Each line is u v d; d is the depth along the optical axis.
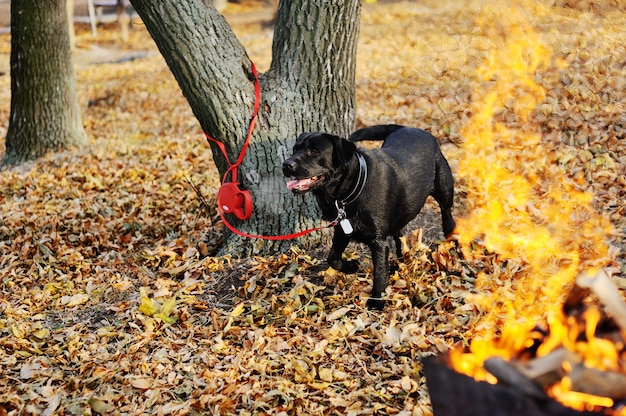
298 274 3.32
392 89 6.45
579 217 3.53
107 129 7.26
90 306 3.37
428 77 6.33
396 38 9.30
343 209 3.02
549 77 5.23
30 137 6.14
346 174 2.96
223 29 3.45
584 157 4.05
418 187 3.18
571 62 5.55
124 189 4.77
